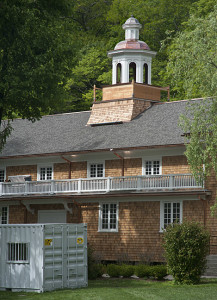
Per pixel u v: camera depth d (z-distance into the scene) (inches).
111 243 2410.2
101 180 2464.3
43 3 1914.4
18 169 2827.3
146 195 2278.5
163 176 2294.5
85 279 1699.1
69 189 2536.9
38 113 1985.7
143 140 2442.2
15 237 1648.6
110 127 2738.7
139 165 2449.6
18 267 1630.2
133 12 4254.4
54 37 1899.6
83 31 4564.5
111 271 2016.5
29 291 1601.9
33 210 2679.6
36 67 1840.6
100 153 2561.5
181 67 1802.4
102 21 4623.5
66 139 2768.2
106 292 1529.3
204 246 1777.8
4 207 2765.7
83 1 4621.1
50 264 1610.5
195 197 2225.6
